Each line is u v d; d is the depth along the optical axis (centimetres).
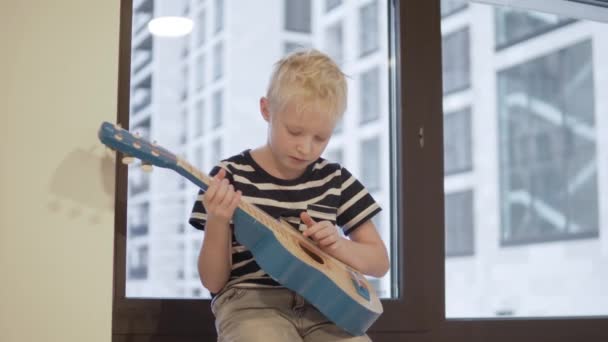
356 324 139
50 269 139
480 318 210
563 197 303
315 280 134
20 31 141
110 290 142
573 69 295
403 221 202
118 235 168
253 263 144
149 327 168
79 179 142
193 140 189
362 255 150
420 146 206
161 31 185
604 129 289
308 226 142
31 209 139
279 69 145
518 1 246
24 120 140
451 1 249
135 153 123
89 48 146
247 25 201
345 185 158
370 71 212
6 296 136
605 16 261
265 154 151
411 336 199
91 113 144
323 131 141
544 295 285
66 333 139
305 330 145
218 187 128
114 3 148
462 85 290
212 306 148
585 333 225
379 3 213
